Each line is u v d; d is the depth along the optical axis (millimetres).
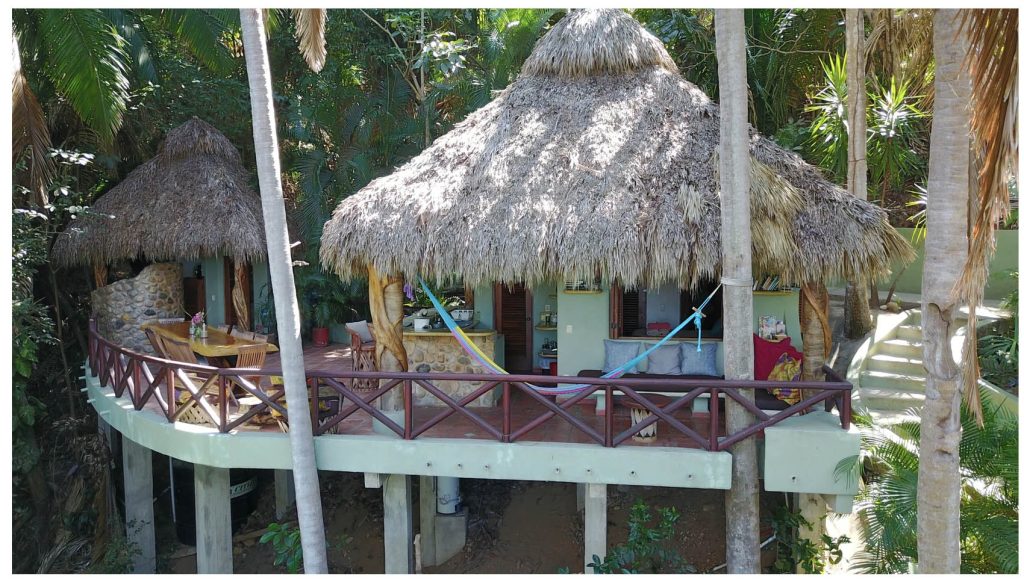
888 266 7512
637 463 7078
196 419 8180
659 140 8070
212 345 9086
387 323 8023
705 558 9539
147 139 14125
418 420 8492
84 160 10586
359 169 13438
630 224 7316
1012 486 6266
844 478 6770
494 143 8289
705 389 6949
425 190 7922
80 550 10961
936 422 5398
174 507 11523
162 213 11758
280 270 6945
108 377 10023
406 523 7871
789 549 8266
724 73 6602
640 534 7852
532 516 11094
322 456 7523
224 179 12070
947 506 5387
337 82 14984
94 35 10102
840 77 11742
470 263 7461
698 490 10898
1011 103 4426
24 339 9961
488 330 9609
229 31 13000
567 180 7812
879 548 6406
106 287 11953
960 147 5152
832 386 6793
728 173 6719
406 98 14391
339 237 7840
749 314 6883
